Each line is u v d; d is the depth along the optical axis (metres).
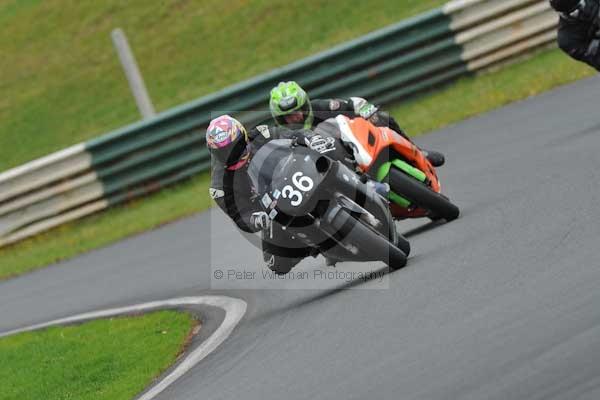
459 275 22.97
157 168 54.62
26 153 68.31
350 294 25.47
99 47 78.62
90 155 54.06
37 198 53.66
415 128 49.97
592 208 24.48
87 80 75.25
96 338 31.64
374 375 17.89
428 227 30.50
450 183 36.06
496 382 15.57
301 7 73.50
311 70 54.75
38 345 33.19
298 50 67.62
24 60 81.19
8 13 90.00
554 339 16.52
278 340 23.56
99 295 38.19
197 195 51.94
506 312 18.91
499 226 26.55
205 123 54.75
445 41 55.28
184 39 75.00
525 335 17.22
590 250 20.98
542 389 14.74
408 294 22.98
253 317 27.86
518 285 20.44
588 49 34.91
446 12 55.06
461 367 16.75
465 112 49.78
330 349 20.86
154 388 23.88
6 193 53.41
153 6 80.75
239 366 22.61
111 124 67.94
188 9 79.00
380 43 55.09
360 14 70.00
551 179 30.02
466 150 41.69
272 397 18.86
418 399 15.93
